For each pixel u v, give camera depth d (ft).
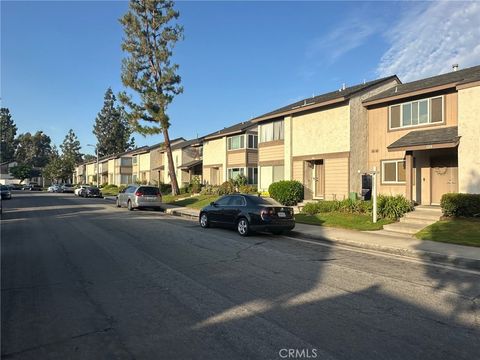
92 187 162.71
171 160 128.26
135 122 119.03
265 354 14.43
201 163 151.43
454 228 44.32
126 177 246.06
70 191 232.53
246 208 47.06
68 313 18.99
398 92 64.28
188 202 104.58
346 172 71.20
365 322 17.72
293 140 84.53
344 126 71.77
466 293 22.76
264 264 30.32
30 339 15.93
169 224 58.18
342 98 70.28
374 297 21.66
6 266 29.14
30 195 181.27
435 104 60.03
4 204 106.83
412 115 63.41
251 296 21.74
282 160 89.71
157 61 120.16
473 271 29.25
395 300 21.12
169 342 15.53
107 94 347.97
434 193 61.11
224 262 30.89
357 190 71.05
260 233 49.93
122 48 119.85
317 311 19.20
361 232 48.08
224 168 126.31
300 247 39.22
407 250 36.24
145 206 88.28
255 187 104.68
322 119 76.89
